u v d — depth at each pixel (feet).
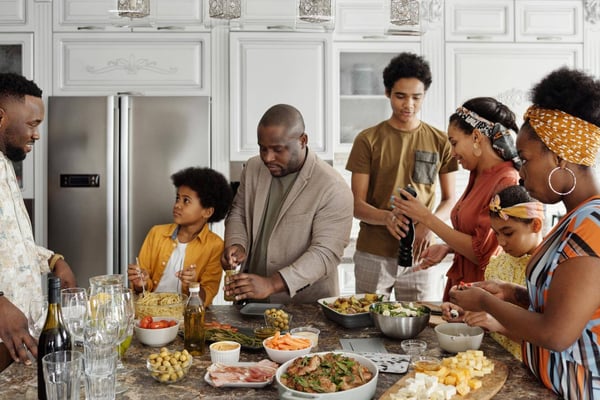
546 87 4.30
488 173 7.18
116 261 12.84
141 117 12.83
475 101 7.21
